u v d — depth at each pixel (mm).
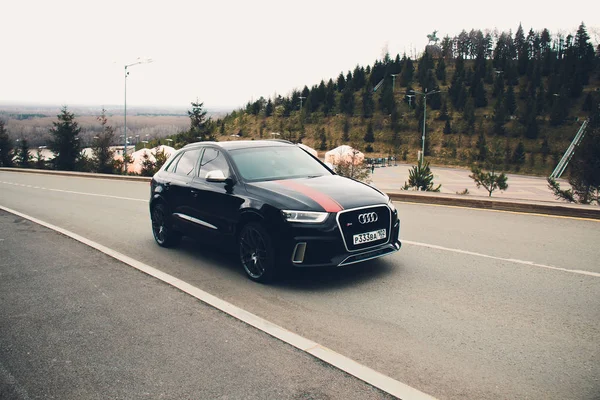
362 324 4316
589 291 4910
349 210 5203
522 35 186125
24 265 6859
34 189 20562
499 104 114812
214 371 3518
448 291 5086
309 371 3471
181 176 7254
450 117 118500
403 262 6246
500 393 3107
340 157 30609
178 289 5488
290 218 5234
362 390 3188
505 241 7070
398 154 100188
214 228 6332
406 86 144125
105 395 3240
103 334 4270
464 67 156625
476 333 4035
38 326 4508
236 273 6148
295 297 5105
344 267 6141
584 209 8438
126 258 7035
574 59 145875
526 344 3797
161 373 3516
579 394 3068
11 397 3256
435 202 10891
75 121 56188
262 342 3990
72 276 6191
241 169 6238
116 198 15602
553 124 108812
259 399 3119
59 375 3543
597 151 17234
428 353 3703
